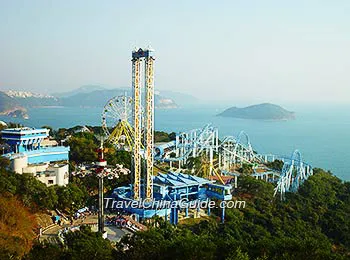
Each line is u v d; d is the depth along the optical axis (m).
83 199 163.12
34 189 142.50
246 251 94.88
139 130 167.88
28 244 105.94
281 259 89.69
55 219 141.25
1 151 177.12
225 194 170.75
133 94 168.00
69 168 187.62
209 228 153.88
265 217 179.00
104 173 135.25
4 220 114.50
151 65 165.00
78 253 88.75
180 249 90.88
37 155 177.00
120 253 95.25
